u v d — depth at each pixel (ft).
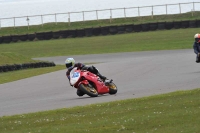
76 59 323.37
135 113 98.37
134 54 320.70
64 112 107.45
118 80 181.57
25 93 164.14
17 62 282.97
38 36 537.24
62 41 499.51
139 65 236.63
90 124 90.33
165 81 164.04
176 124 85.15
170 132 79.56
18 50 441.27
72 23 624.59
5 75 240.12
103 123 90.17
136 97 127.13
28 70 262.26
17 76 231.09
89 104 117.60
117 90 150.92
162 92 134.72
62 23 627.46
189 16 592.19
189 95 118.52
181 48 333.83
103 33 530.27
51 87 176.65
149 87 150.92
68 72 138.00
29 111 118.42
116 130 84.02
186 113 93.45
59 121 96.37
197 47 184.24
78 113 104.68
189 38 406.21
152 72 199.93
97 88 136.26
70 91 161.07
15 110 123.54
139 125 86.43
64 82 190.60
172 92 127.03
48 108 120.88
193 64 220.02
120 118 93.61
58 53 385.91
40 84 189.37
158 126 84.84
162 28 520.42
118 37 487.20
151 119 90.33
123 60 282.36
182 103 105.81
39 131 87.61
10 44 519.19
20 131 89.56
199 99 109.70
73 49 408.87
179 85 148.87
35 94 159.33
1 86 193.16
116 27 529.45
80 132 84.33
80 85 135.54
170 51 317.83
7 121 102.12
